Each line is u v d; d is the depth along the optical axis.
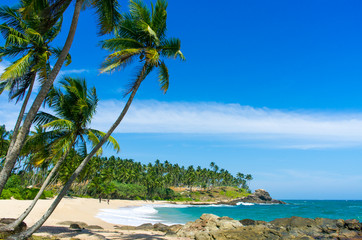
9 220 13.02
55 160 17.78
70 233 15.39
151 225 25.20
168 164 160.50
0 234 10.23
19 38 11.78
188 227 21.53
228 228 20.56
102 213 39.53
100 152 15.31
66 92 14.57
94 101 14.62
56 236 13.68
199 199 137.38
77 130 14.67
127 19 12.98
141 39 13.45
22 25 12.91
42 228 16.66
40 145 13.89
